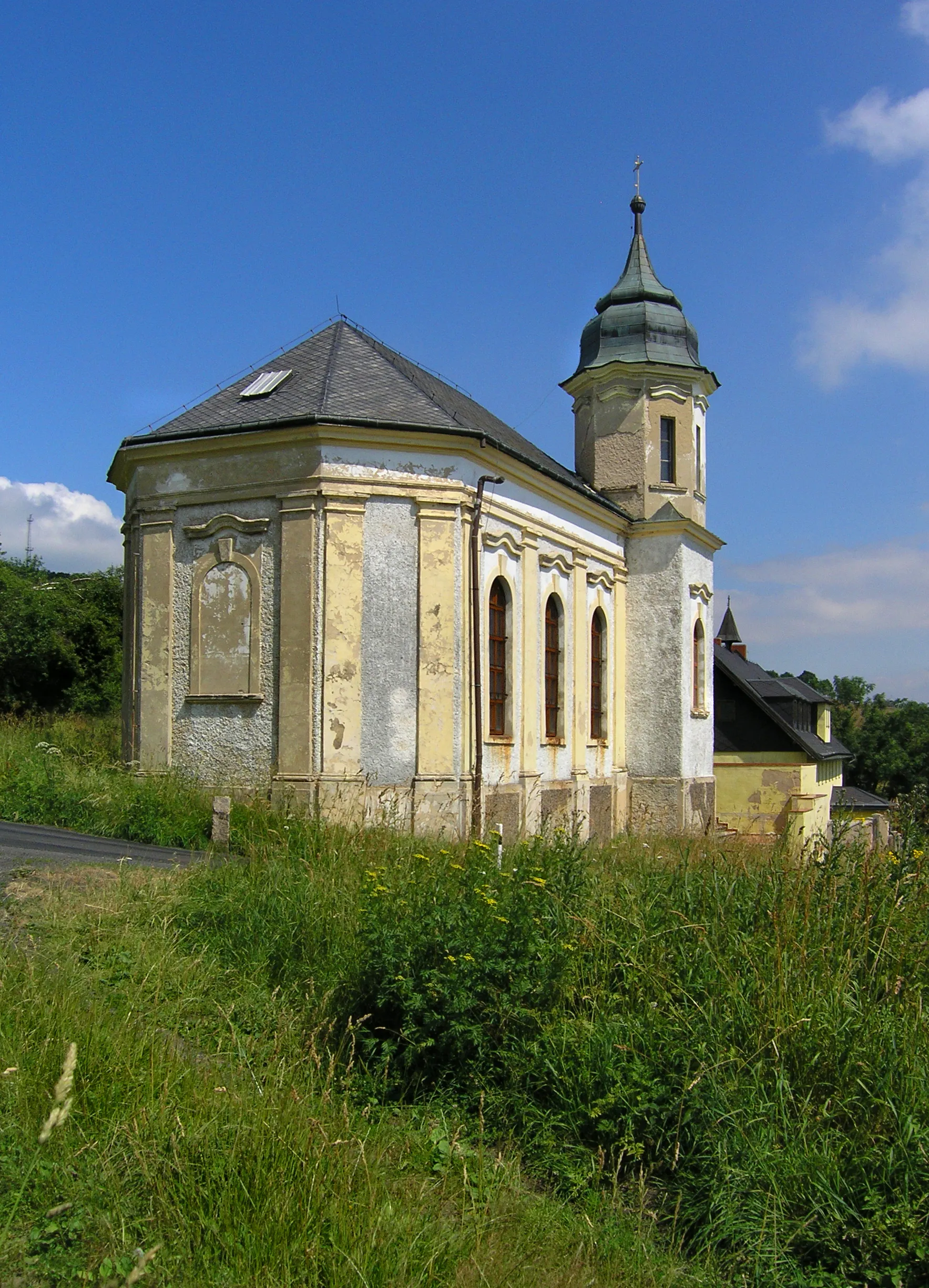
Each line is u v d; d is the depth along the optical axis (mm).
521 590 19531
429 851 11109
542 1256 5102
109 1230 4422
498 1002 6922
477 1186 5652
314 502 16125
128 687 18250
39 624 30375
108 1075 5617
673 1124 6312
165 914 9078
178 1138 5102
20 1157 4746
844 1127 6293
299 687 15953
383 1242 4645
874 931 8109
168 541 17141
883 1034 6770
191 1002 7492
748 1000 7156
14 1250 4191
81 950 7953
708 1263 5430
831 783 36250
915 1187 5715
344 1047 7129
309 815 14609
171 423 17812
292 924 8828
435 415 17141
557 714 21406
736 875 9312
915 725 57719
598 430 26297
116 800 14445
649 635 25328
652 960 7863
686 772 24938
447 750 16469
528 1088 6730
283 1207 4684
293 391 17625
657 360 25844
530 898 8008
